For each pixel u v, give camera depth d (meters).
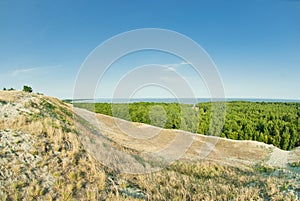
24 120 11.13
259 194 8.23
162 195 7.89
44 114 13.62
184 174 10.16
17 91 19.52
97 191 7.26
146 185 8.51
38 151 8.67
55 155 8.77
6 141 8.80
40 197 6.49
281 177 10.30
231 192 8.37
